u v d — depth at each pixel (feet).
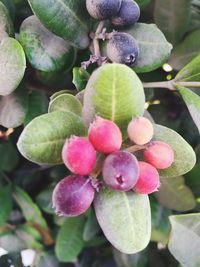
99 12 0.39
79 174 0.33
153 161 0.35
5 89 0.40
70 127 0.35
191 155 0.37
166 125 0.57
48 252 0.66
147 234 0.35
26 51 0.42
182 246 0.43
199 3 0.55
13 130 0.59
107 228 0.35
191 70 0.43
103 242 0.64
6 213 0.61
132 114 0.35
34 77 0.51
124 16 0.40
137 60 0.42
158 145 0.35
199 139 0.59
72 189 0.33
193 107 0.41
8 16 0.42
